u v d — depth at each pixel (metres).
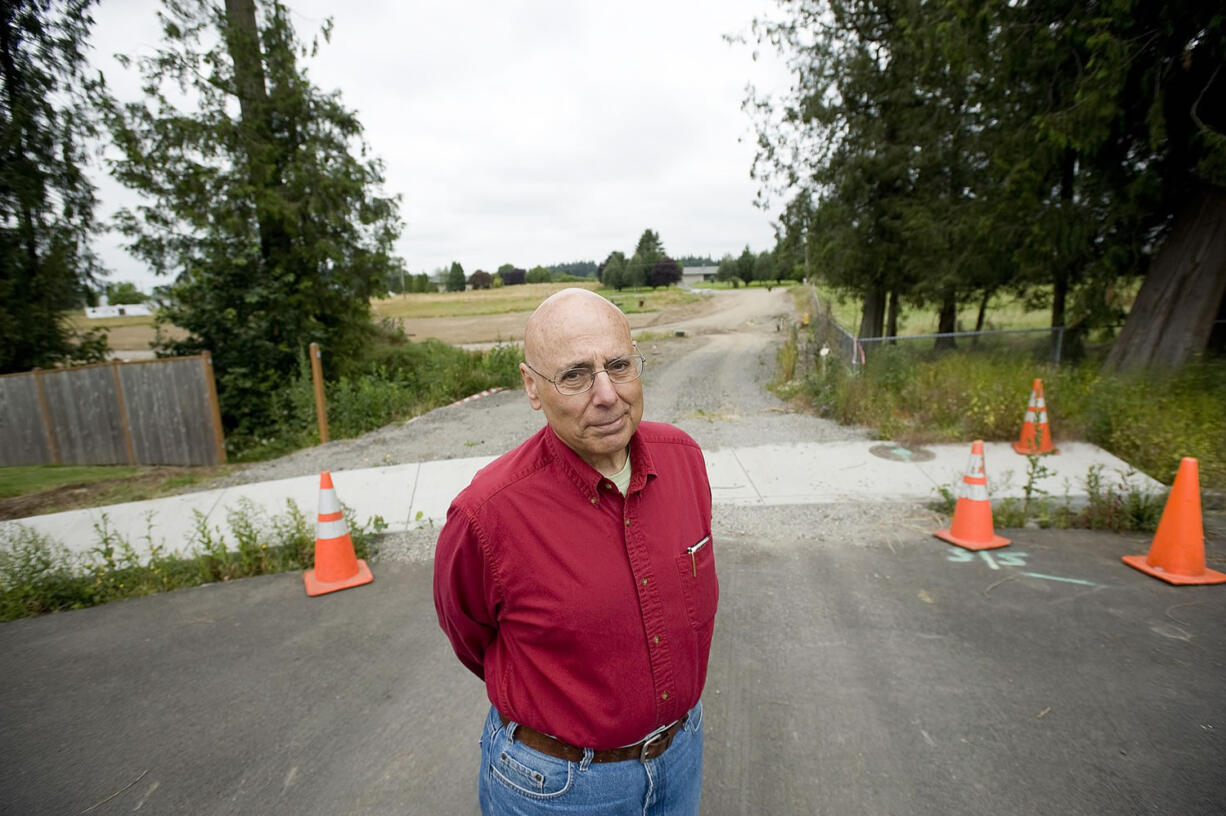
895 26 14.58
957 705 2.80
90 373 9.44
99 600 4.32
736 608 3.76
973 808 2.25
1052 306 13.85
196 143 11.27
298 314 11.83
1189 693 2.80
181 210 11.16
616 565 1.30
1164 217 10.01
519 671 1.35
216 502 6.23
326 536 4.33
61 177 12.65
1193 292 8.82
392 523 5.48
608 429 1.27
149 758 2.69
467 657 1.60
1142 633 3.27
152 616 4.02
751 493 5.74
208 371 9.16
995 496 5.38
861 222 16.23
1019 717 2.70
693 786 1.53
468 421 9.91
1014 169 9.61
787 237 19.19
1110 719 2.66
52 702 3.13
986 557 4.24
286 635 3.69
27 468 9.01
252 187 11.34
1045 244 10.18
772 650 3.30
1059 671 2.99
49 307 12.66
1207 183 8.64
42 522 5.95
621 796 1.37
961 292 15.64
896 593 3.83
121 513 6.09
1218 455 5.90
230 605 4.11
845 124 16.53
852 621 3.54
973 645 3.24
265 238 12.19
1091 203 10.03
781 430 8.06
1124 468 5.91
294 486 6.60
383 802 2.41
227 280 11.34
